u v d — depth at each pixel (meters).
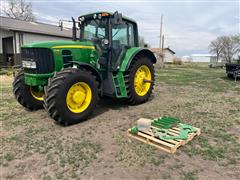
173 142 3.12
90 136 3.56
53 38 16.52
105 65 4.84
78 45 4.41
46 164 2.74
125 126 4.02
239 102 5.90
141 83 5.66
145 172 2.57
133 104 5.54
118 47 5.12
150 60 6.00
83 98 4.21
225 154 3.00
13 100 5.92
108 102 5.81
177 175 2.52
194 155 2.96
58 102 3.75
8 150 3.08
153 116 4.61
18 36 14.47
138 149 3.11
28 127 3.94
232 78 11.73
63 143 3.30
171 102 5.88
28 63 4.13
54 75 3.92
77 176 2.50
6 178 2.47
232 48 41.97
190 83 9.69
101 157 2.90
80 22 5.37
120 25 5.14
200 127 3.98
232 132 3.78
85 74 4.17
